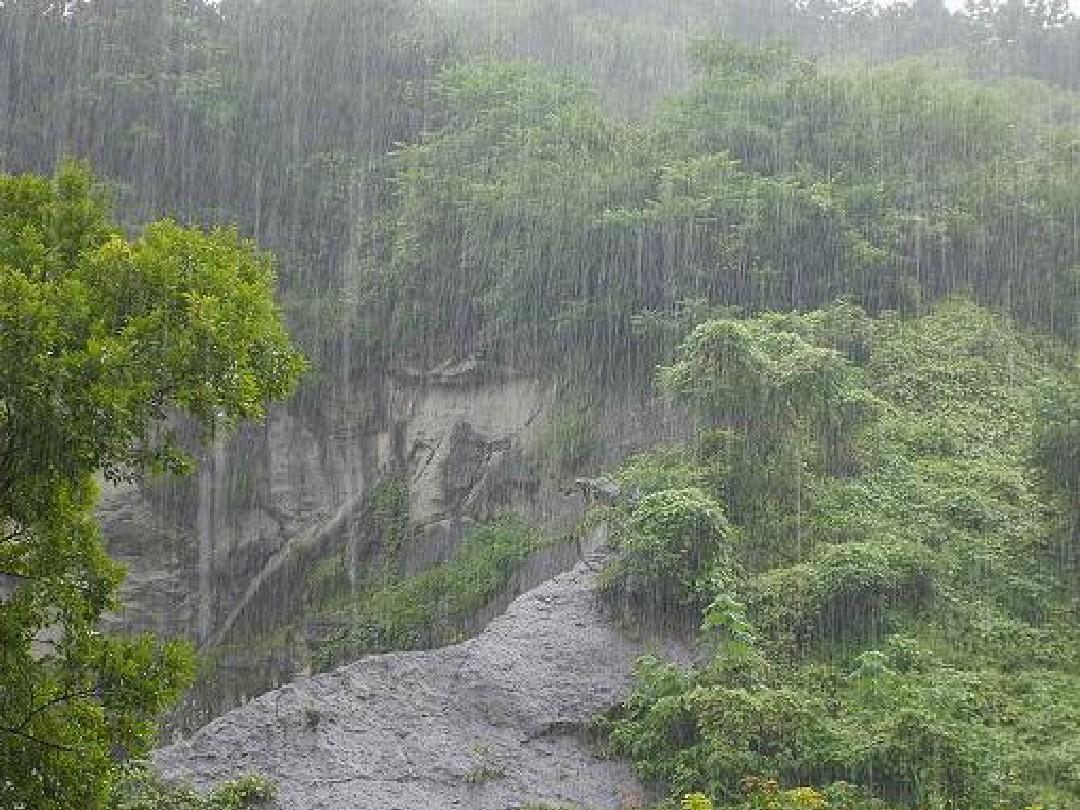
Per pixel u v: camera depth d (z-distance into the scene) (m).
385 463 37.62
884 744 19.91
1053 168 38.47
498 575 31.38
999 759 20.16
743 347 27.05
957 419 30.86
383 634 32.31
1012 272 36.56
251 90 43.69
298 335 39.53
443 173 38.00
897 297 34.84
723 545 24.47
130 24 44.84
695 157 36.03
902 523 27.02
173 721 34.16
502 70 40.56
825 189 34.12
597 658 23.89
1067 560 26.48
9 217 14.18
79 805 13.34
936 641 24.08
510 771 21.86
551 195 35.00
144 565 38.00
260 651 35.31
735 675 21.78
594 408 33.62
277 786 21.22
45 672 14.06
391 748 22.03
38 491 13.43
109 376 12.77
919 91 39.56
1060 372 33.75
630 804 21.05
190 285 13.85
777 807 18.41
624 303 33.97
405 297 38.03
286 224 42.66
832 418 28.06
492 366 36.16
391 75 44.03
